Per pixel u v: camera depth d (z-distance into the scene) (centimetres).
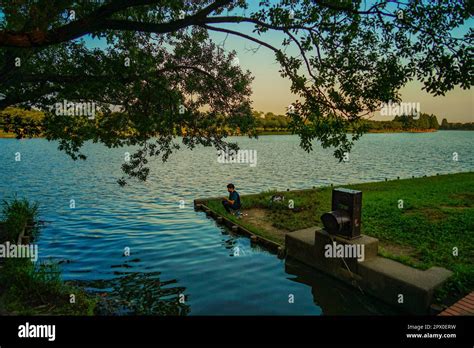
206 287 786
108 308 665
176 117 751
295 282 825
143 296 734
